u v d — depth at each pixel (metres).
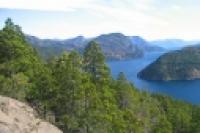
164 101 143.12
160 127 114.25
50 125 40.66
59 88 67.62
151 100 132.12
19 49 78.06
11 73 72.62
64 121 64.06
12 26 89.31
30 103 65.75
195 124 128.38
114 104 84.38
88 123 67.31
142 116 109.00
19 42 80.06
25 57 78.62
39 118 41.31
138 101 110.56
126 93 101.06
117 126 76.88
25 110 41.06
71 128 64.62
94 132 68.06
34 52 97.50
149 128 107.06
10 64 72.94
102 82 90.31
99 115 69.12
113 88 100.06
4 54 77.38
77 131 66.06
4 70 72.25
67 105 67.00
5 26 86.88
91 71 92.25
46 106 64.69
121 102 99.38
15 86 64.50
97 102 70.12
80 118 66.75
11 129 34.91
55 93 67.12
